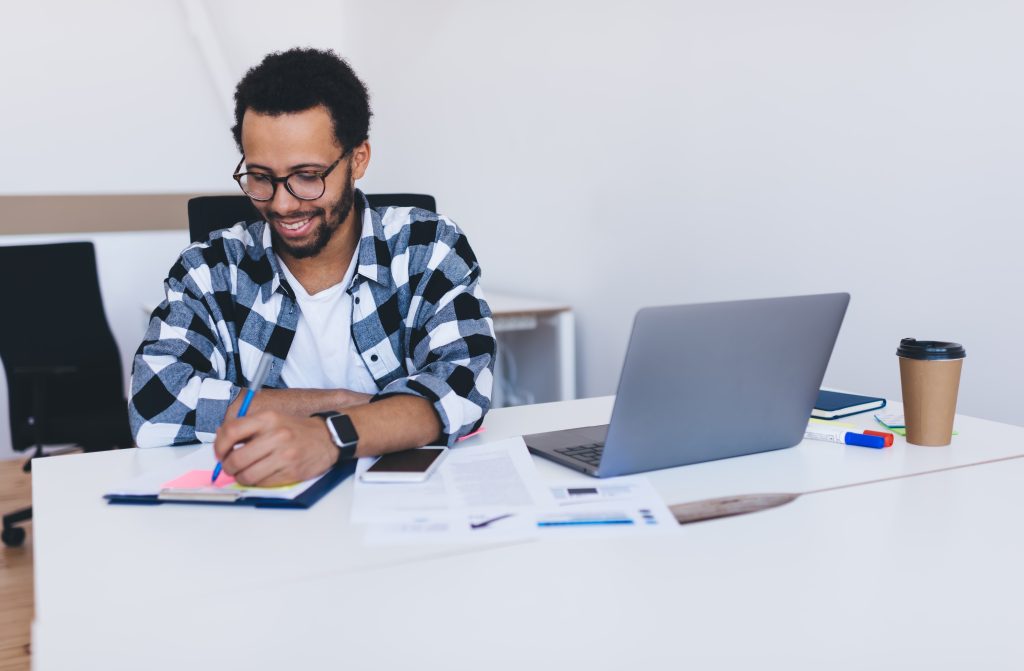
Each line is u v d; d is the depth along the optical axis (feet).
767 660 2.15
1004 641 2.27
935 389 3.91
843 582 2.56
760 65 7.82
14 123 12.42
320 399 4.25
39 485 3.46
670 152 8.87
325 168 4.11
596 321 10.09
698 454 3.61
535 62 10.59
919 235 6.66
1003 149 6.03
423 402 3.86
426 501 3.17
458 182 12.37
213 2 13.97
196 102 13.56
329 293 4.68
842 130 7.16
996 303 6.18
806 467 3.63
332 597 2.42
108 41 12.83
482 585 2.50
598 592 2.47
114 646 2.15
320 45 15.23
